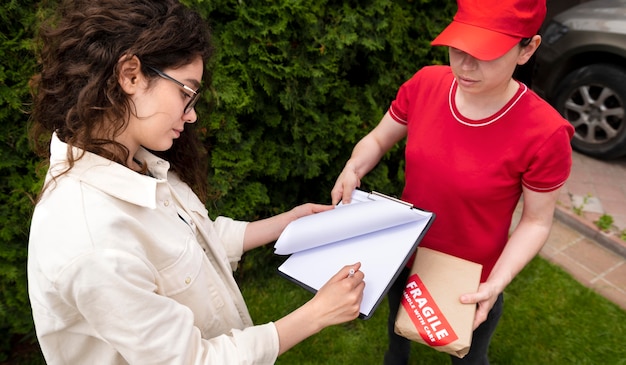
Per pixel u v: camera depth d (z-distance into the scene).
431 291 1.30
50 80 0.87
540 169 1.27
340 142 2.65
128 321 0.84
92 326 0.85
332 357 2.34
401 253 1.23
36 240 0.84
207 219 1.28
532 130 1.25
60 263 0.80
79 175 0.87
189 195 1.26
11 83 1.84
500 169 1.31
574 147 4.06
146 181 0.92
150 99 0.88
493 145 1.30
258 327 1.02
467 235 1.46
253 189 2.48
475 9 1.15
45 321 0.90
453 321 1.23
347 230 1.29
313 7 2.23
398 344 1.97
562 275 2.79
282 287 2.75
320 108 2.61
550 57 3.95
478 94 1.25
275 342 1.00
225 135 2.22
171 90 0.89
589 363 2.25
